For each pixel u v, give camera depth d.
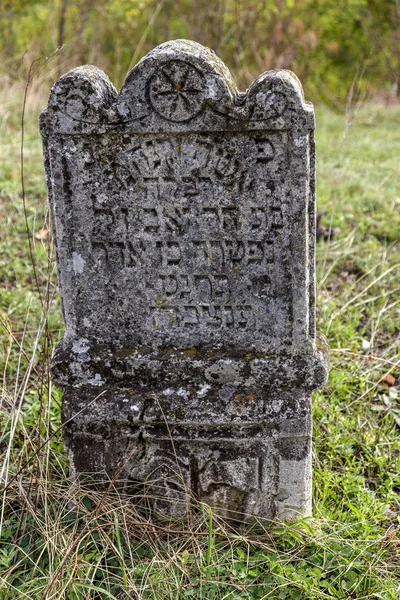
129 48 10.25
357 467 3.21
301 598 2.57
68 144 2.58
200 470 2.83
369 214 5.77
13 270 4.88
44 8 10.57
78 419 2.80
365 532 2.77
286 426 2.72
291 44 10.33
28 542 2.78
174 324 2.77
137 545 2.76
